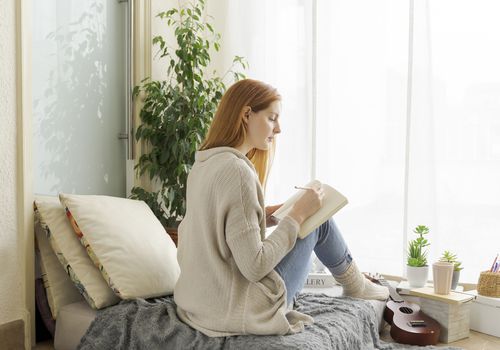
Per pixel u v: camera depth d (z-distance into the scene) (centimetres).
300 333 160
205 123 274
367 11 288
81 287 199
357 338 182
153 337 170
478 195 266
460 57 266
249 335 158
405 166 278
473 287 267
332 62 296
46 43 227
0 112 197
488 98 262
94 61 254
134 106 274
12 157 203
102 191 260
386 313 226
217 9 317
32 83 220
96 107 256
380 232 290
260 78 310
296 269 174
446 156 271
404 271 280
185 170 265
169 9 299
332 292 252
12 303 204
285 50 305
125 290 192
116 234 202
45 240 213
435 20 270
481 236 266
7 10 199
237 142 171
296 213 167
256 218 159
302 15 301
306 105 302
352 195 295
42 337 218
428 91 271
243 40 313
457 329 221
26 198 206
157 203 275
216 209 160
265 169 190
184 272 174
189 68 277
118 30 268
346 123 295
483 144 264
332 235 201
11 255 203
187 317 174
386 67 285
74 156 244
